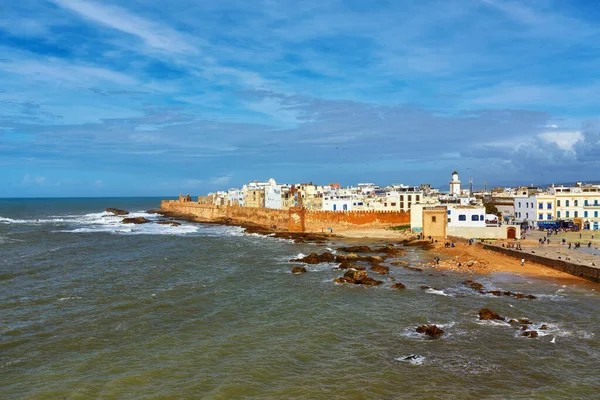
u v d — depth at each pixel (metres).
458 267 76.06
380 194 167.25
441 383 34.22
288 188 185.88
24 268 77.50
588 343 41.69
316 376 35.53
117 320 48.78
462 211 108.31
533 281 66.12
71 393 32.84
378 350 40.56
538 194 131.50
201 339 43.31
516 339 42.88
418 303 55.16
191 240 122.38
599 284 63.19
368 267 78.12
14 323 47.69
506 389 33.19
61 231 147.12
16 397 32.28
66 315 50.53
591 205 118.06
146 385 34.06
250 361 38.25
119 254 94.94
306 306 54.22
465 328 46.06
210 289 62.44
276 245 111.25
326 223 142.38
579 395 32.22
